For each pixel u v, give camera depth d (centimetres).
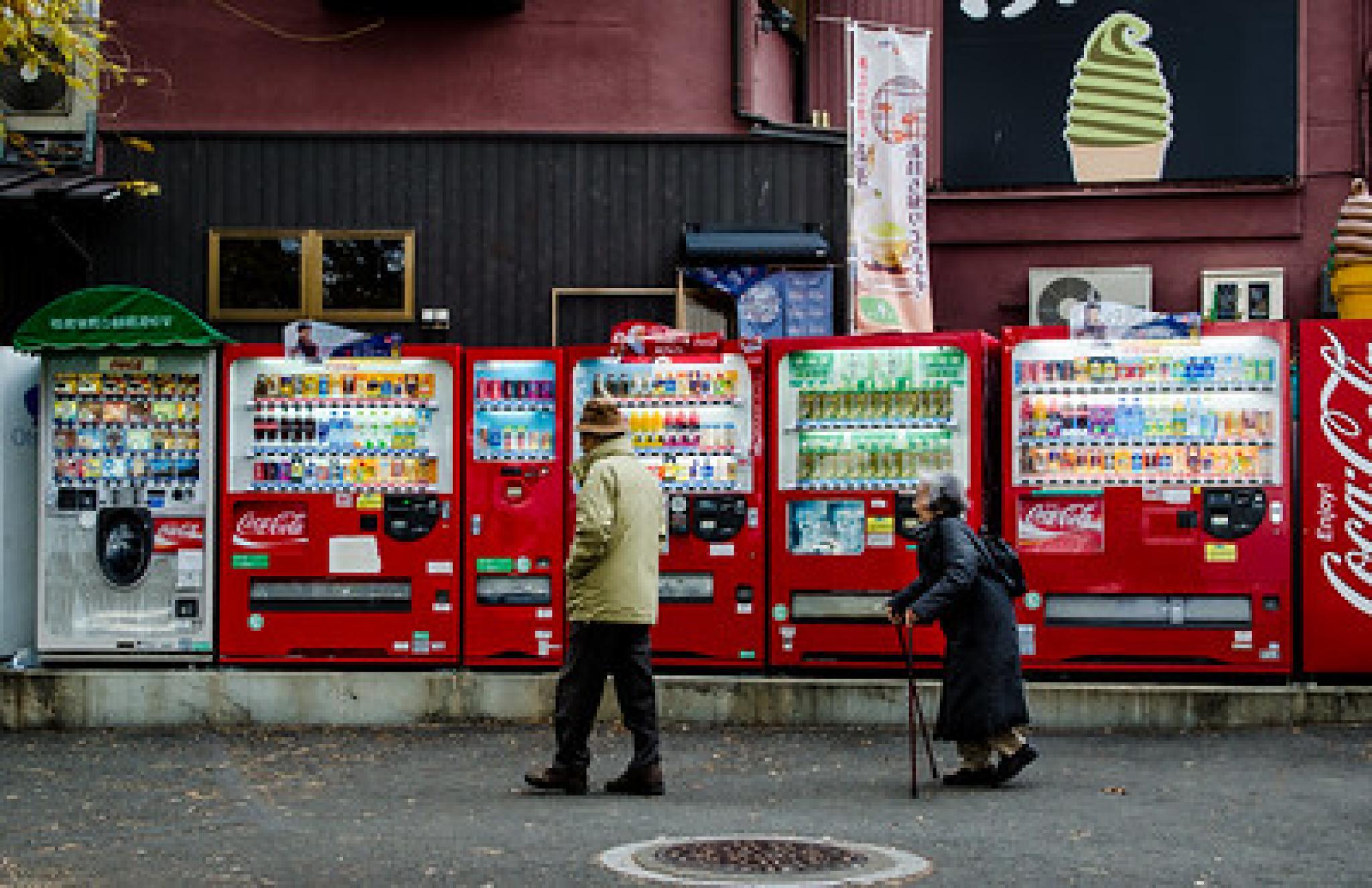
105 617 1119
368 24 1470
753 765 935
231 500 1118
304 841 711
